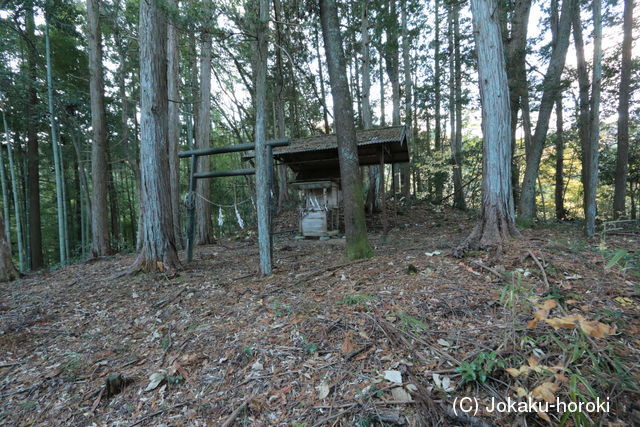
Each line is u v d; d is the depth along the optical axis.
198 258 7.52
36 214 13.69
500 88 4.76
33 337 3.74
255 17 4.68
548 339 2.25
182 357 2.91
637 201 17.80
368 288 3.75
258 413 2.09
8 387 2.82
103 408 2.43
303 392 2.21
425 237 8.16
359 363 2.38
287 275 5.01
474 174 17.66
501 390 1.91
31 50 11.33
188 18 4.53
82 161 14.48
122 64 12.79
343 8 13.35
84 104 12.09
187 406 2.29
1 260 7.16
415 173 20.30
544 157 17.47
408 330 2.66
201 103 10.33
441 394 1.95
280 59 9.37
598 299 2.81
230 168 21.81
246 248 9.09
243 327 3.29
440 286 3.48
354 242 5.40
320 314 3.23
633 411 1.64
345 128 5.25
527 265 3.71
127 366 2.96
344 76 5.25
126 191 22.02
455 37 11.67
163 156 5.98
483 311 2.85
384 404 1.94
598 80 5.84
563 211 13.73
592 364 1.97
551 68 8.96
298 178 10.65
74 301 4.84
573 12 8.87
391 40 13.40
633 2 9.34
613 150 14.60
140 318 4.01
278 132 15.99
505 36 9.88
